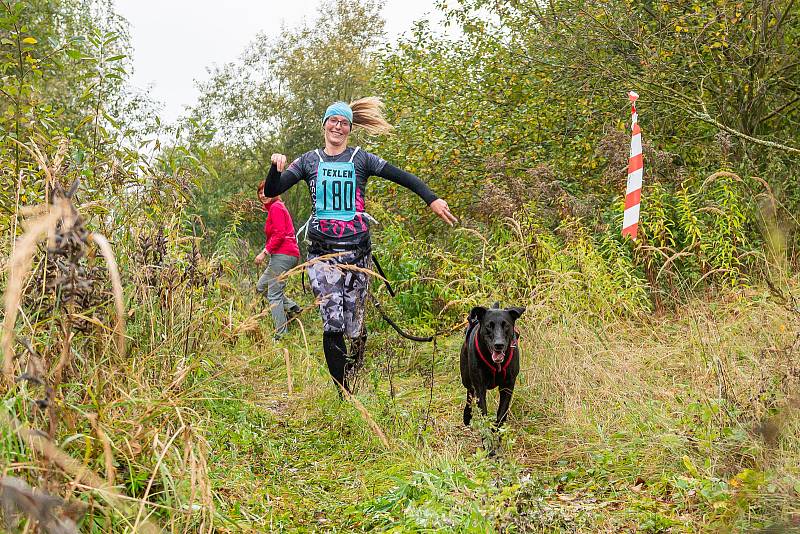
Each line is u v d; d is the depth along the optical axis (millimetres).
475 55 11734
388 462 4348
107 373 3096
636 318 7066
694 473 3496
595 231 8781
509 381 4867
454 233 10359
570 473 4066
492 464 3846
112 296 3090
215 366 5117
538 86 11266
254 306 7578
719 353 4926
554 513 3225
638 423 4500
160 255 4684
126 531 2477
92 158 4641
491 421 4508
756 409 3717
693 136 11039
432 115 11281
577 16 10688
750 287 6539
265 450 4551
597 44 10891
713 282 7410
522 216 8266
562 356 5539
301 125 28750
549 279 7027
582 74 10969
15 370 2623
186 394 3877
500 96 11648
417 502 3471
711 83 10586
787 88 11203
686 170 9414
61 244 2320
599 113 10961
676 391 4906
